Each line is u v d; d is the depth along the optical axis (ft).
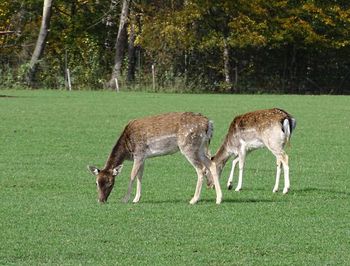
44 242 55.47
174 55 255.70
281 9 258.16
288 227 60.54
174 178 84.84
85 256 52.29
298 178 86.22
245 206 68.44
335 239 57.21
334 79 274.57
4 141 112.16
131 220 62.13
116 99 192.03
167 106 170.71
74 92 222.28
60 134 120.37
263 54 267.80
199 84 250.37
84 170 89.51
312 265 51.11
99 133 122.31
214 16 254.88
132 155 71.41
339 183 82.79
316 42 261.44
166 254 52.85
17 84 236.63
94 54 252.83
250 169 92.79
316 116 154.40
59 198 72.49
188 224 60.90
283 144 77.15
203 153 70.23
